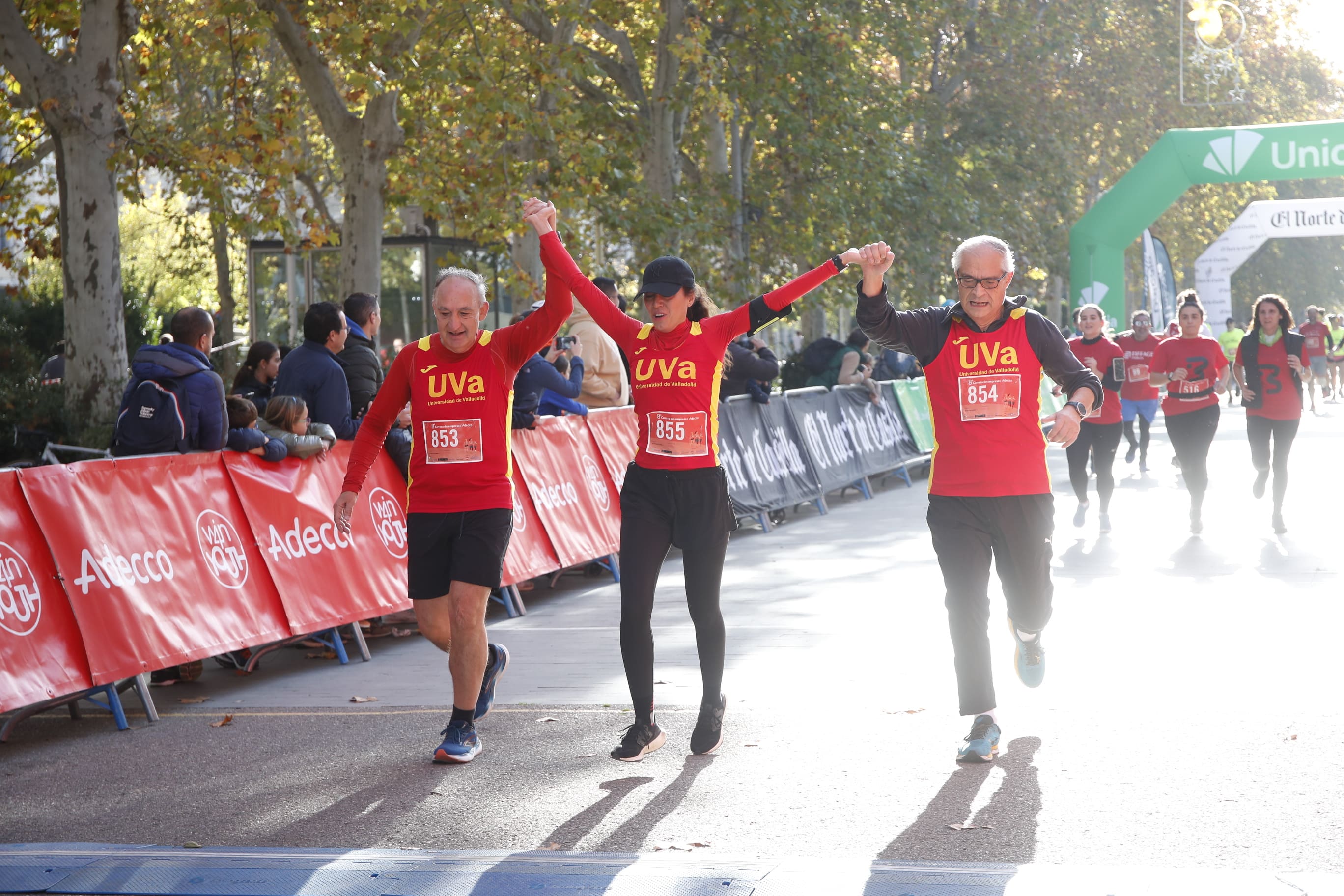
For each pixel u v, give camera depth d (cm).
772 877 354
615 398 1061
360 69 1356
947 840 385
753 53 2030
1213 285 3070
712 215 2027
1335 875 341
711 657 492
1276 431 1002
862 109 2255
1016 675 590
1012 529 468
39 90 1186
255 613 646
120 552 583
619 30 2034
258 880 372
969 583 467
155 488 611
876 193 2217
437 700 609
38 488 554
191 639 604
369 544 738
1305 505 1172
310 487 705
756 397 1268
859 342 1583
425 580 501
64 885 375
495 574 490
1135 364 1519
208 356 670
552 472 926
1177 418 1018
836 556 1021
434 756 502
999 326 465
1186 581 820
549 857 381
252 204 1457
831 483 1377
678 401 477
